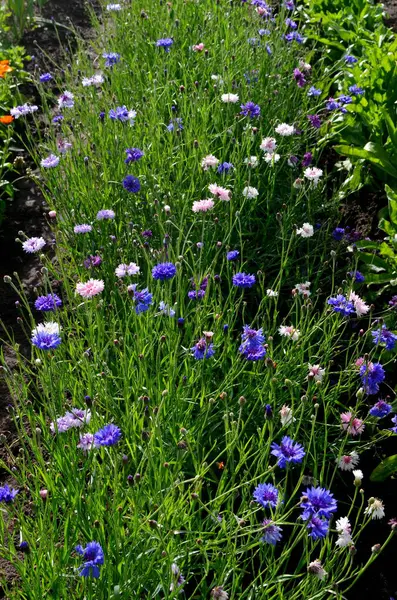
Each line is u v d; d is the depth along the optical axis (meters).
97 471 2.22
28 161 4.62
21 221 4.14
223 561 2.06
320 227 3.66
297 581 2.33
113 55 4.21
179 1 5.14
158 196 3.42
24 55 5.82
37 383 3.05
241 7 5.12
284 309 3.37
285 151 4.01
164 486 2.23
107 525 2.08
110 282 3.20
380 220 3.64
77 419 2.17
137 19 5.21
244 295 3.42
